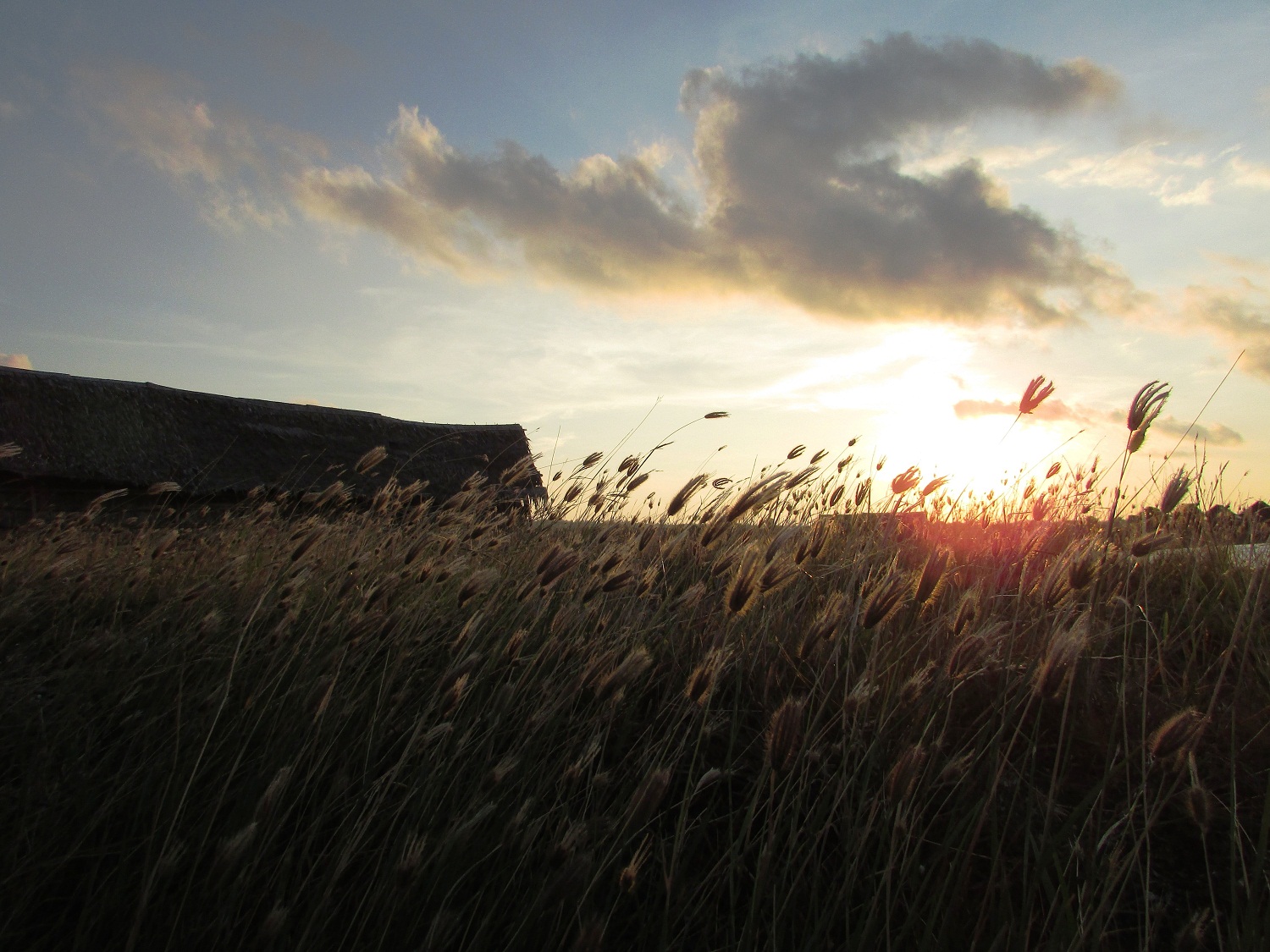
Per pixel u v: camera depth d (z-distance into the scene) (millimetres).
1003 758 2133
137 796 2211
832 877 2082
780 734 1816
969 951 1812
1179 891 2004
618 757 2578
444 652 3100
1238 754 2387
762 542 2482
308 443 6914
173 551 4105
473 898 1926
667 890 1831
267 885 1836
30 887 1810
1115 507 2480
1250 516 4090
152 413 6227
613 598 3318
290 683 2723
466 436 7914
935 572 2135
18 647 3000
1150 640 3090
